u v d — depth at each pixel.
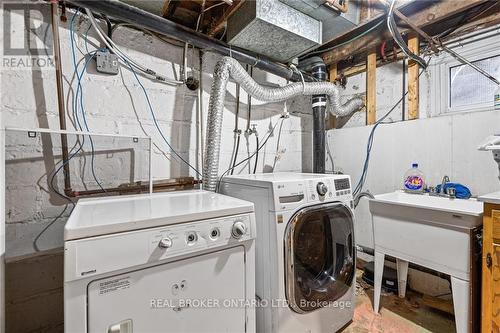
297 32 1.73
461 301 1.37
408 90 2.17
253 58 2.04
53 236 1.48
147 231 0.87
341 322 1.57
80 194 1.52
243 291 1.10
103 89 1.65
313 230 1.55
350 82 2.72
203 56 2.06
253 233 1.12
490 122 1.68
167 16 1.83
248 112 2.35
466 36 1.97
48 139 1.47
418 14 1.94
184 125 1.98
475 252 1.34
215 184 1.73
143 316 0.86
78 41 1.56
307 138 2.84
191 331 0.96
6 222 1.36
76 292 0.75
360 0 1.91
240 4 1.58
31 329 1.42
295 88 2.17
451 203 1.72
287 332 1.33
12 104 1.38
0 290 0.97
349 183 1.69
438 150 1.92
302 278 1.44
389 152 2.21
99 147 1.63
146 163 1.79
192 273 0.96
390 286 2.00
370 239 2.34
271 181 1.35
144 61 1.79
